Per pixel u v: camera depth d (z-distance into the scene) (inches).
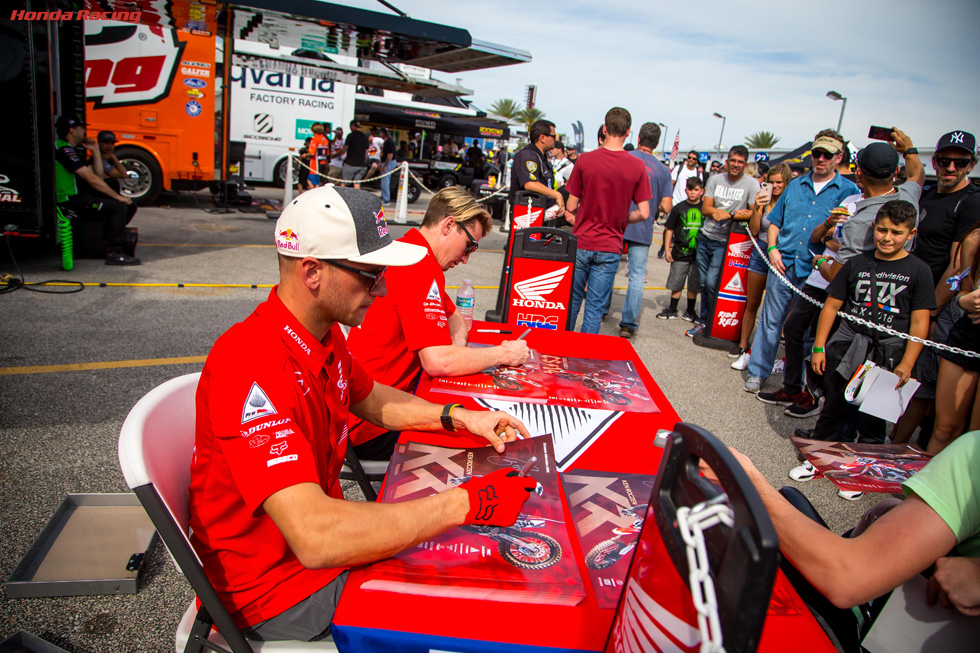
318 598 53.5
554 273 149.6
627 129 191.2
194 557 48.1
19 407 138.2
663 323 273.7
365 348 92.0
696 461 31.1
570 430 72.6
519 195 216.4
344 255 50.4
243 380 47.6
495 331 116.9
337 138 569.0
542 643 40.6
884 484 130.5
